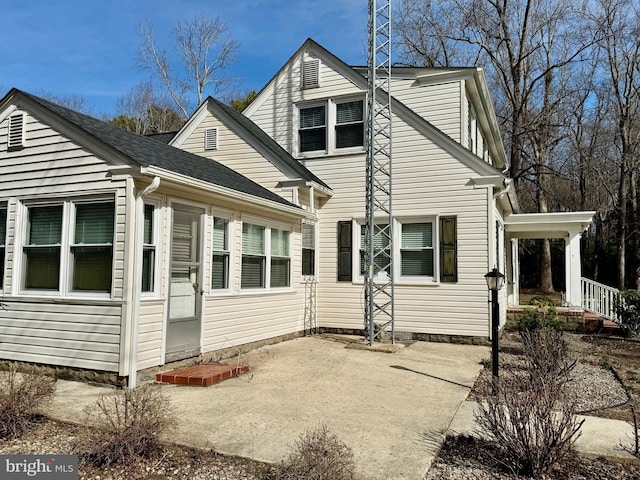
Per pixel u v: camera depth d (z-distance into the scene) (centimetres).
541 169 2289
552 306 1109
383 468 348
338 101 1122
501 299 1100
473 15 2091
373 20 933
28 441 404
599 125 2394
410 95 1109
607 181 2462
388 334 1009
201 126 1103
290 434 418
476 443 411
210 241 728
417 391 579
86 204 620
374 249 1044
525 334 738
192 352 684
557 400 436
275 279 930
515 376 513
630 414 499
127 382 567
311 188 995
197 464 359
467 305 957
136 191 591
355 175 1083
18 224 659
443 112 1077
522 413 357
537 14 2117
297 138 1153
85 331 595
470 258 962
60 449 385
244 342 814
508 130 2297
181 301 670
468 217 969
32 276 652
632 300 1080
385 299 1029
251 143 1041
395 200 1034
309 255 1076
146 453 371
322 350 849
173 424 425
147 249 617
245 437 409
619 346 951
